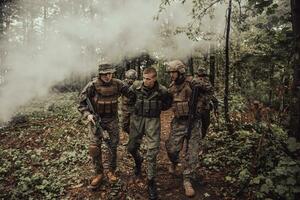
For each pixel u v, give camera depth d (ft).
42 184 18.30
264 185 14.16
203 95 16.97
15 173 20.79
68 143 26.20
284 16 17.19
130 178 18.35
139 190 17.11
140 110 16.42
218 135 23.52
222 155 19.94
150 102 16.21
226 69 24.34
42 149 25.84
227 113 24.70
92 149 16.63
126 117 18.97
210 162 19.22
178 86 16.78
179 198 16.19
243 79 19.97
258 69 16.99
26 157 23.90
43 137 29.53
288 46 15.35
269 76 17.30
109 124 17.13
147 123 16.38
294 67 15.60
